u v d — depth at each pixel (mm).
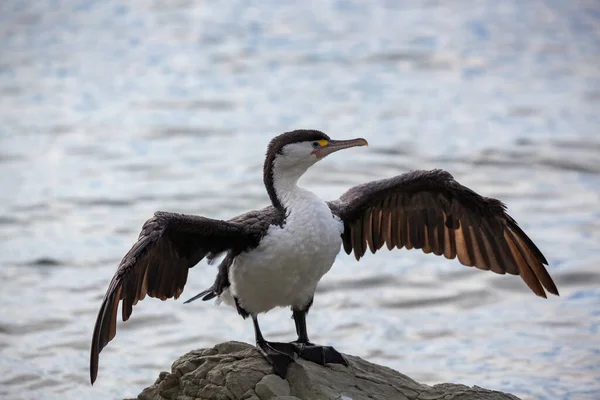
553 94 26594
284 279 8906
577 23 33531
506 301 14305
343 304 14273
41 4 36375
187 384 9188
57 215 18156
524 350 12664
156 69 29547
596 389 11500
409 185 9453
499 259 9594
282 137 9266
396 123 24188
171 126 24250
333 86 27484
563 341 12891
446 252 9773
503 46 31266
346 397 8797
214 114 25188
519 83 27656
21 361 12312
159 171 20859
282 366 9008
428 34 32625
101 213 18250
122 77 28844
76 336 13078
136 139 23312
